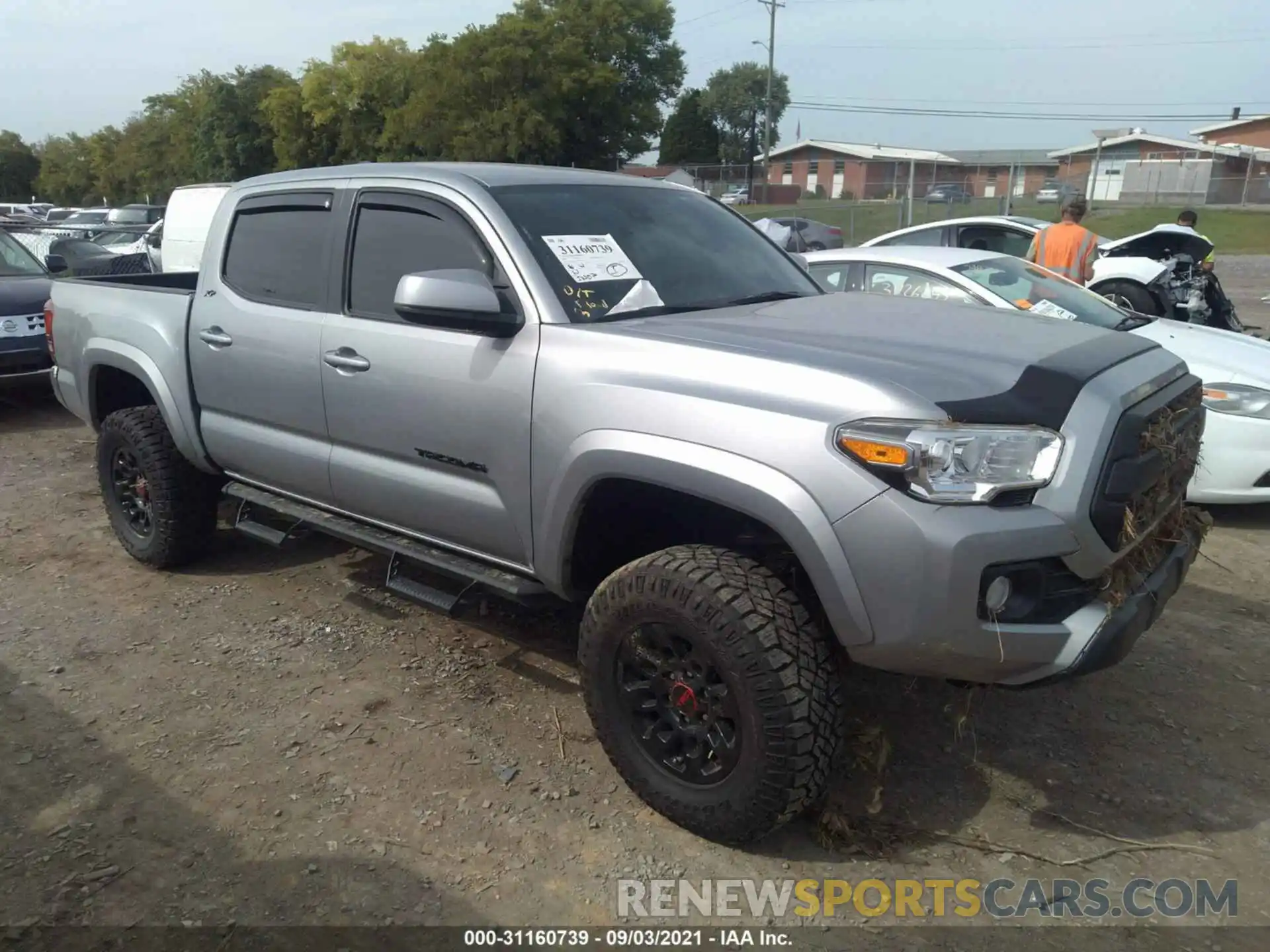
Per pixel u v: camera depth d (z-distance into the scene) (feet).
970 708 12.29
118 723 12.03
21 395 32.04
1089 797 10.66
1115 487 8.84
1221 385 18.29
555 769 11.12
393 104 176.04
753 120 219.61
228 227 14.84
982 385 8.85
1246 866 9.59
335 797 10.58
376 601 15.57
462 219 11.71
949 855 9.75
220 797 10.59
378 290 12.46
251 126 206.90
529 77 153.58
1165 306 32.14
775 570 10.01
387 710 12.34
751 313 11.48
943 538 8.18
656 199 13.51
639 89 168.14
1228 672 13.33
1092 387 9.04
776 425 8.84
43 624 14.78
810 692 8.94
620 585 9.84
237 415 14.53
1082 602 9.09
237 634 14.43
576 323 10.74
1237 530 18.76
